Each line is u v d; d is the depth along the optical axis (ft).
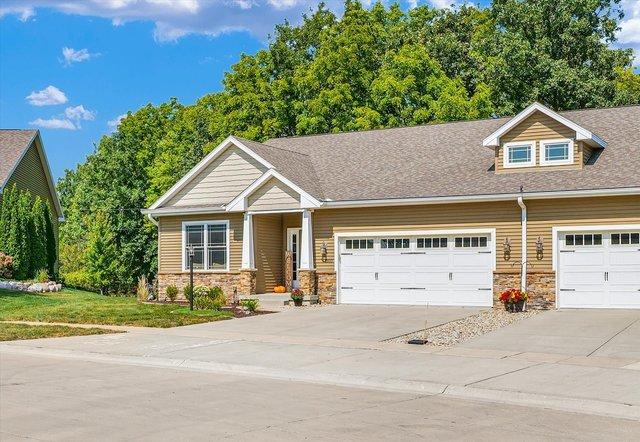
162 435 31.12
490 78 147.54
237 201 96.43
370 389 42.86
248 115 152.97
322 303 92.63
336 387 43.57
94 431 31.89
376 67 154.40
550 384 41.86
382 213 90.12
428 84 139.95
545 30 155.74
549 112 85.05
